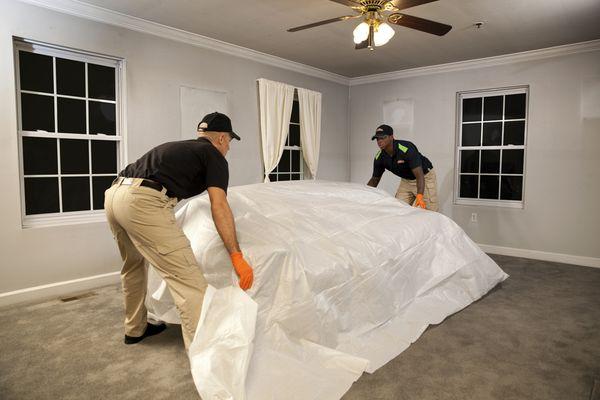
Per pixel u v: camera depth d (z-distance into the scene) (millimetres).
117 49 3461
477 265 3039
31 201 3221
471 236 4984
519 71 4551
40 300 3045
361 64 5090
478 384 1868
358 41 2689
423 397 1762
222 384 1575
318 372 1820
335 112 5805
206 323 1747
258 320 1844
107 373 1953
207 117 2109
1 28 2844
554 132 4371
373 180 4262
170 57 3836
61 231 3207
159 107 3777
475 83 4867
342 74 5652
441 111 5152
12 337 2365
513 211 4684
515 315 2723
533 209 4547
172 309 2133
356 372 1872
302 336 1930
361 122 5938
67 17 3162
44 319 2648
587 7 3223
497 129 4859
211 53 4176
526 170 4574
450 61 4914
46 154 3270
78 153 3430
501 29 3740
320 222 2383
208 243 1982
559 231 4398
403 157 3834
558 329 2500
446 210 5180
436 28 2723
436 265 2850
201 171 1944
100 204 3576
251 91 4617
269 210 2334
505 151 4844
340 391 1750
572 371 1993
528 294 3178
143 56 3639
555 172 4391
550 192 4434
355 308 2211
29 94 3146
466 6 3207
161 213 1832
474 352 2186
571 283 3504
